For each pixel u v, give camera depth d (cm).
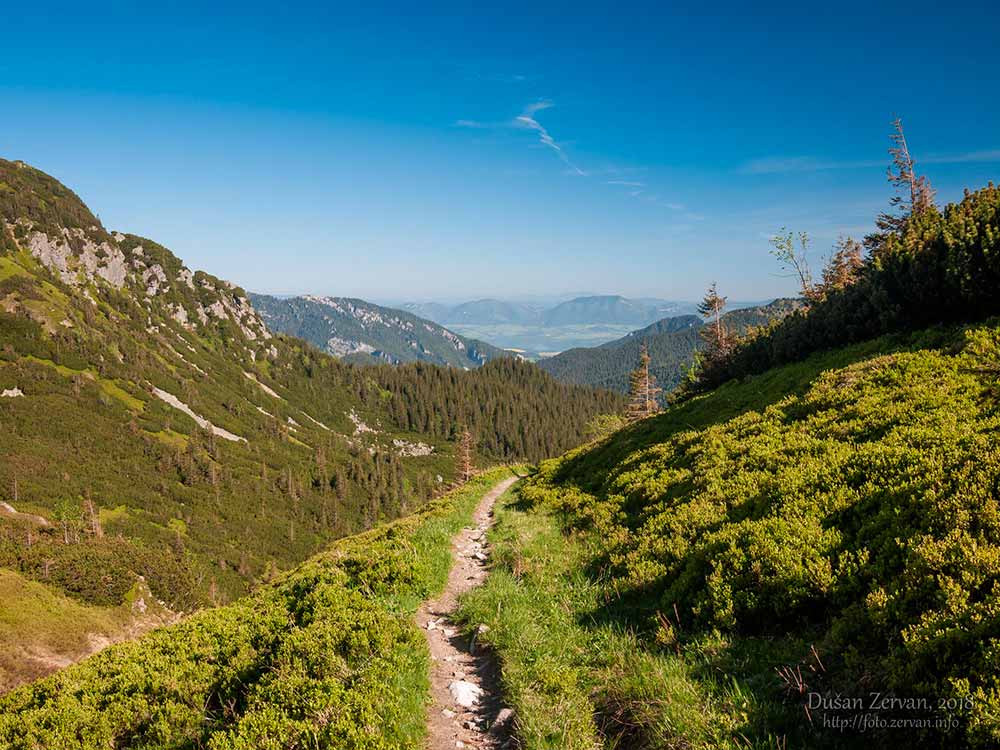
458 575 1282
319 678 704
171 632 1095
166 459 18250
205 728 720
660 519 1216
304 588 1138
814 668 564
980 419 1008
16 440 15612
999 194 1897
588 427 8169
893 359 1599
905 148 3906
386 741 571
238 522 17150
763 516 959
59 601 8069
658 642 734
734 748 480
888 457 930
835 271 4762
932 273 1845
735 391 2427
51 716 816
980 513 646
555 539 1470
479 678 761
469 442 7988
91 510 13025
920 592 573
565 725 574
